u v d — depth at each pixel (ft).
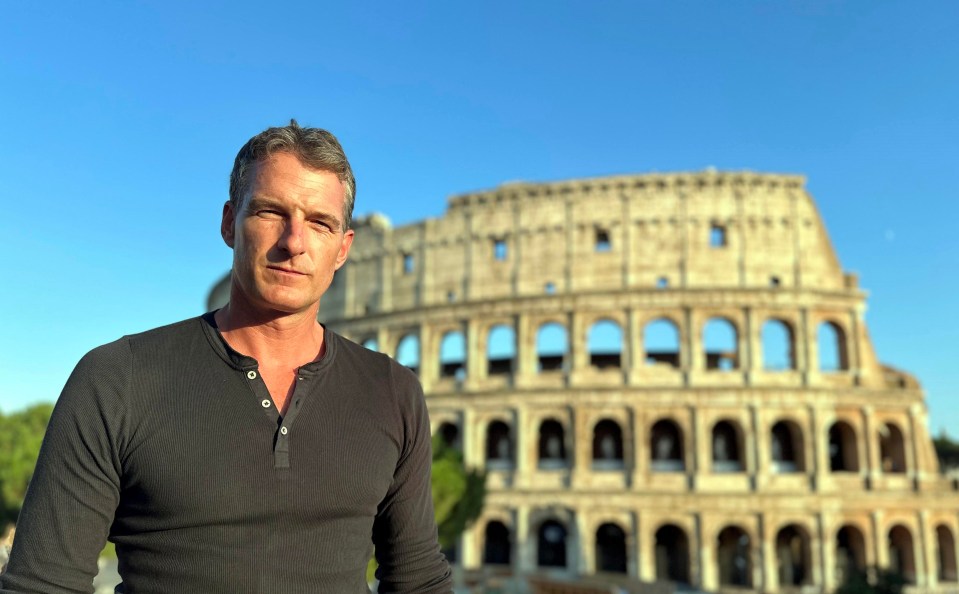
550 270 306.35
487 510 288.92
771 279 296.71
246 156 19.12
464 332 309.01
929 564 277.23
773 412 279.69
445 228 324.80
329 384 18.70
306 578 16.51
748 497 271.90
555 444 304.50
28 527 15.53
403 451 19.90
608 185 306.35
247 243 18.30
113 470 16.26
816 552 268.62
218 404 17.06
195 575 15.90
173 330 18.57
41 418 330.34
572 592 203.92
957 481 289.74
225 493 16.16
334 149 19.53
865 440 283.18
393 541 20.13
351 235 21.18
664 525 292.81
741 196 299.99
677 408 281.95
